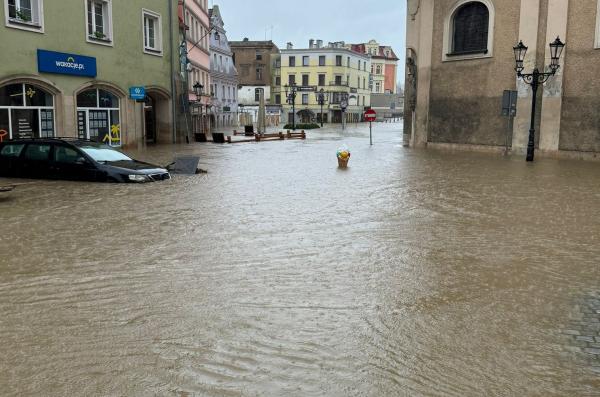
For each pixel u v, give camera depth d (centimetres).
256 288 585
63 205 1080
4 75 1994
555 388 379
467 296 564
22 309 519
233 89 7350
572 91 2319
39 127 2200
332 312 516
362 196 1214
